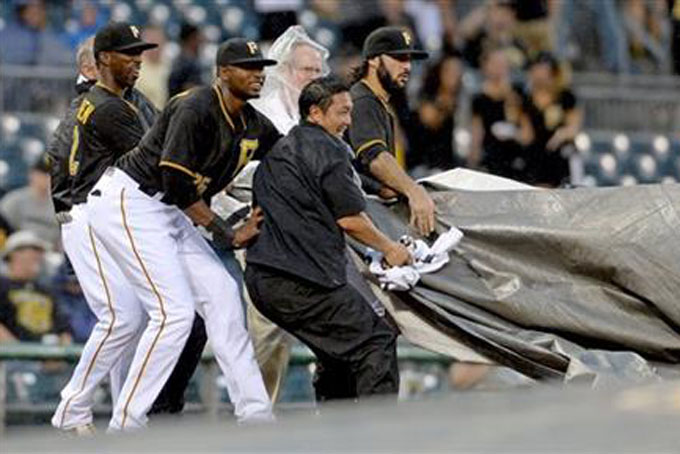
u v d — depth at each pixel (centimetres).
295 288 2716
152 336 2811
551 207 2825
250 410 2836
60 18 5784
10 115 5562
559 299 2784
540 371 2761
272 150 2753
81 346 4138
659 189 2819
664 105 6412
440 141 5488
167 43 5844
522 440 1288
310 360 4059
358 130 2847
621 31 6412
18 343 4331
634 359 2719
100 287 2933
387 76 2866
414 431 1315
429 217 2803
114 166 2848
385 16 5969
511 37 6056
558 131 5600
